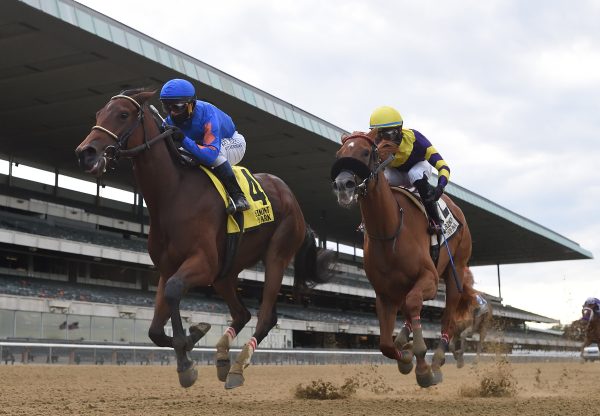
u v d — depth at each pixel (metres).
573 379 12.26
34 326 23.84
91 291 28.91
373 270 5.97
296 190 39.50
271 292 6.03
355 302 45.91
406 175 6.52
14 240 25.72
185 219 5.25
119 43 21.88
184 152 5.48
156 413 4.56
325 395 6.38
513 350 48.75
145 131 5.25
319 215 44.88
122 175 35.97
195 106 5.66
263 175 6.36
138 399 6.11
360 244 53.22
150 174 5.27
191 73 24.30
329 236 50.19
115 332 26.31
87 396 6.69
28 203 30.92
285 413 4.58
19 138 31.22
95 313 25.70
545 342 55.28
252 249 5.96
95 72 24.05
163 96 5.56
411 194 6.16
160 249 5.41
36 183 34.75
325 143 31.69
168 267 5.39
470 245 7.44
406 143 6.40
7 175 33.44
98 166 4.99
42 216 31.58
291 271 36.38
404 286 5.96
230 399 6.12
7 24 20.34
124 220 35.00
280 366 22.86
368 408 4.96
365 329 38.97
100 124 5.09
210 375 12.95
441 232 6.37
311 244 6.64
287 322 33.94
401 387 9.24
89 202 36.84
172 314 5.02
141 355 20.25
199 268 5.18
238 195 5.62
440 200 6.83
